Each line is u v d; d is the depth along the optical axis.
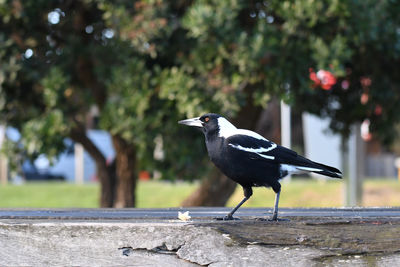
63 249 3.33
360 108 10.32
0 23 9.17
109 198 11.16
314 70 8.16
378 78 9.54
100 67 9.30
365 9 7.76
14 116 9.96
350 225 3.34
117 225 3.32
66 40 9.77
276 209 4.39
